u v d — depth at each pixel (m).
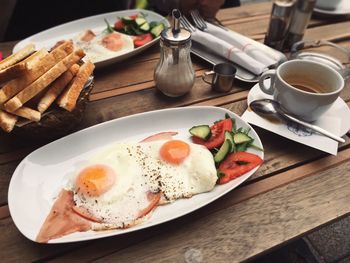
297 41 0.58
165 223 0.30
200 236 0.29
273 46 0.57
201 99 0.45
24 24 0.81
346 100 0.46
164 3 0.63
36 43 0.53
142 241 0.29
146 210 0.29
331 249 0.67
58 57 0.36
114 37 0.51
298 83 0.41
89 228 0.28
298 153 0.38
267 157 0.37
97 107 0.42
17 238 0.28
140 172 0.32
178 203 0.31
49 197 0.31
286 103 0.39
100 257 0.28
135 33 0.56
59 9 0.83
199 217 0.31
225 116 0.39
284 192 0.34
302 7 0.55
